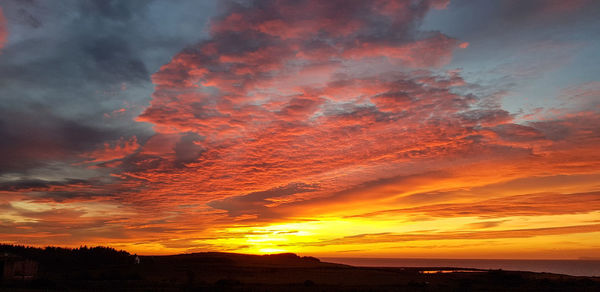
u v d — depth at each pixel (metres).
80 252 96.19
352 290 48.66
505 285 57.72
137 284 52.69
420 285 55.59
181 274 74.44
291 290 48.34
